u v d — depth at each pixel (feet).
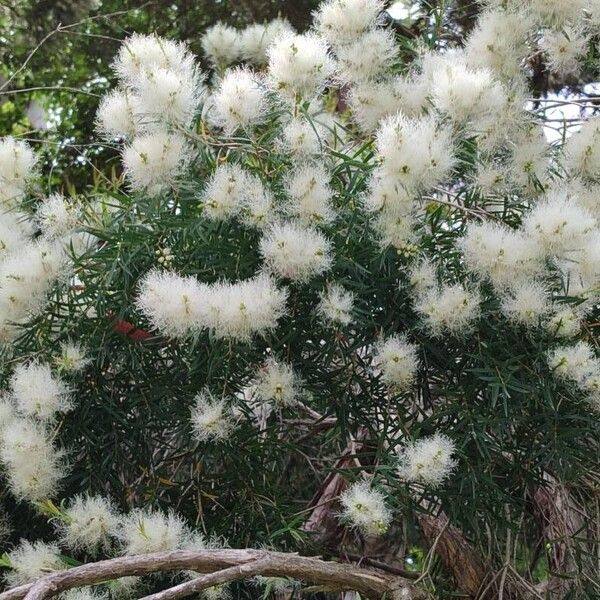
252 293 5.98
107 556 7.00
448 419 6.69
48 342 6.90
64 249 6.89
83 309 7.09
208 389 6.60
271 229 6.42
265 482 7.27
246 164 6.87
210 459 7.26
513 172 6.94
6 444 6.36
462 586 7.95
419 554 9.04
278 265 6.17
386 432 6.68
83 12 13.08
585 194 6.89
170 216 6.75
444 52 8.02
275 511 7.14
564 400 6.72
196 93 7.09
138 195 6.82
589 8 7.14
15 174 7.39
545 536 8.17
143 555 5.83
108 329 6.88
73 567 5.92
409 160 6.04
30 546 6.39
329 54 7.48
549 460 6.66
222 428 6.51
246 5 12.86
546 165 7.00
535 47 7.75
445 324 6.37
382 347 6.48
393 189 6.18
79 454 7.13
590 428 6.54
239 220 6.49
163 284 5.99
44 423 6.66
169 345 6.89
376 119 7.29
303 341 6.73
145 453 7.26
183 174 6.77
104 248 6.89
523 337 6.63
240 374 6.81
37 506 6.55
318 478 9.48
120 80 8.03
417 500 6.78
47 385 6.40
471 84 6.44
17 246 7.00
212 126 7.48
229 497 7.34
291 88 6.93
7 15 13.33
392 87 7.27
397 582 6.72
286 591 7.39
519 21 7.10
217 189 6.33
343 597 8.35
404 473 6.11
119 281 6.86
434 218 6.91
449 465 6.10
